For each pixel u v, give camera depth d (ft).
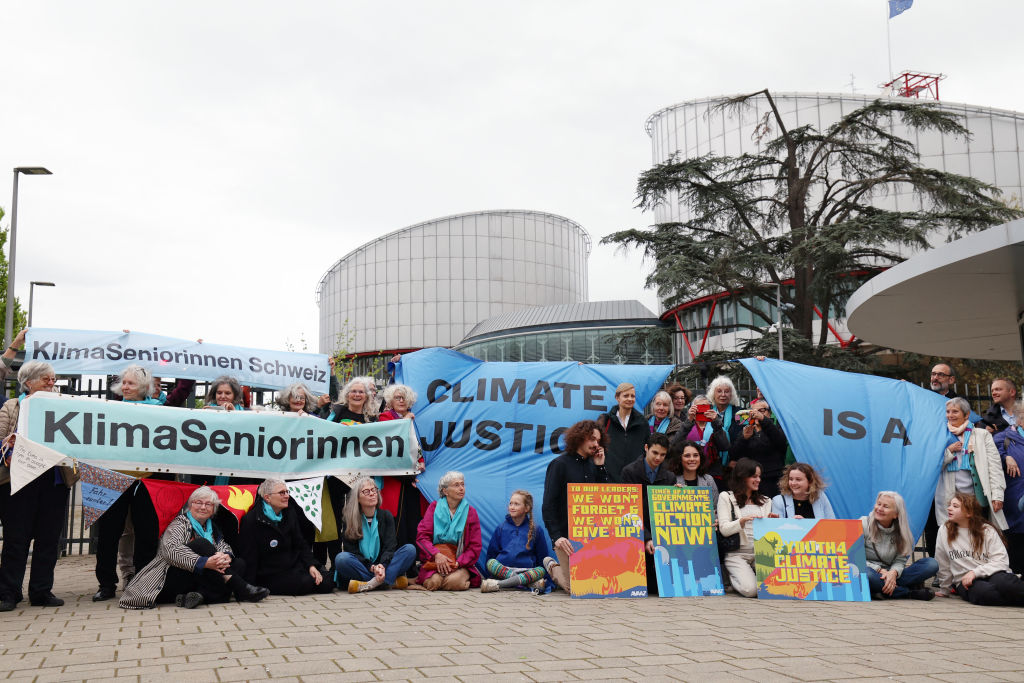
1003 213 83.82
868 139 90.99
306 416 26.78
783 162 96.53
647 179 91.81
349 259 328.08
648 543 25.14
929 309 44.06
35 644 16.61
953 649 16.46
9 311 62.59
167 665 14.64
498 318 224.12
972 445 25.85
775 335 85.35
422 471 28.63
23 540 21.80
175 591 22.27
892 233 80.64
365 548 25.66
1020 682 13.71
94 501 22.31
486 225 318.45
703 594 24.56
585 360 189.57
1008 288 39.09
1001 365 98.68
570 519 24.68
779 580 24.08
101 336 33.99
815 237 82.43
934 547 28.35
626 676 13.85
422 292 313.94
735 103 99.30
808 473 25.36
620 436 27.78
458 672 14.07
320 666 14.51
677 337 171.73
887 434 27.89
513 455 29.58
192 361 35.04
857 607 22.40
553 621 19.54
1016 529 25.07
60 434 23.22
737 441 27.71
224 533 24.13
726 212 97.04
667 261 87.04
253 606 21.89
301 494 25.48
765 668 14.55
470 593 24.82
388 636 17.43
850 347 94.58
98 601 23.08
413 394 29.09
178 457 24.81
